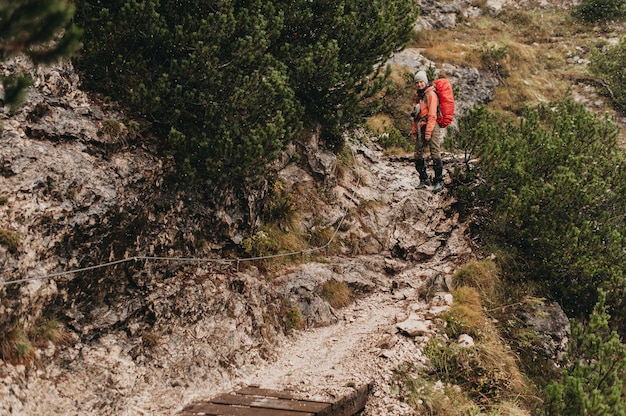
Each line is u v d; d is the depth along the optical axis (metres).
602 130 12.20
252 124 8.00
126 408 5.53
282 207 9.66
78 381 5.46
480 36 23.70
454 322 8.08
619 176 10.72
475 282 9.30
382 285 9.97
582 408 6.22
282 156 10.12
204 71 7.45
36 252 5.52
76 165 6.27
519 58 22.34
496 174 10.53
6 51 3.71
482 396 6.96
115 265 6.49
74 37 3.85
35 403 4.91
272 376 6.91
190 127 7.99
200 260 7.68
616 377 6.85
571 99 20.06
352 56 10.48
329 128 11.37
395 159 14.03
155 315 6.64
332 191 11.05
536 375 8.06
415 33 22.20
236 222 8.52
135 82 7.59
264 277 8.45
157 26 7.30
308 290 8.75
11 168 5.64
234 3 8.29
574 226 9.43
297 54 9.70
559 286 9.70
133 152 7.16
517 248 10.31
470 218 11.09
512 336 8.50
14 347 5.05
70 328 5.90
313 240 9.95
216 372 6.57
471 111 10.94
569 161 10.27
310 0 10.00
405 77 17.97
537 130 11.69
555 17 26.55
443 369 7.22
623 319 9.33
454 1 25.83
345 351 7.69
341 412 6.03
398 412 6.41
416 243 11.09
